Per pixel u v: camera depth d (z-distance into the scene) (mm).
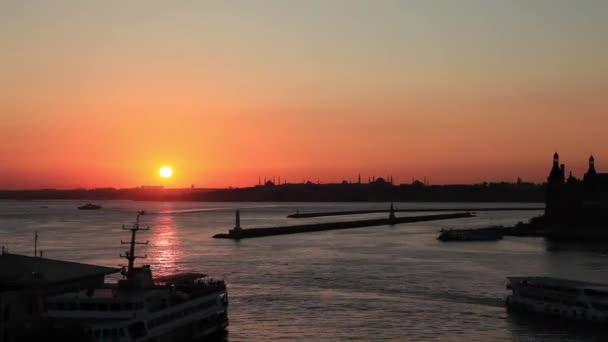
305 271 191750
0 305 85875
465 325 121500
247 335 114500
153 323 96438
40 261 102562
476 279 175375
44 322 86938
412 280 173250
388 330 117438
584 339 112875
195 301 108750
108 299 92375
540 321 124875
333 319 125500
